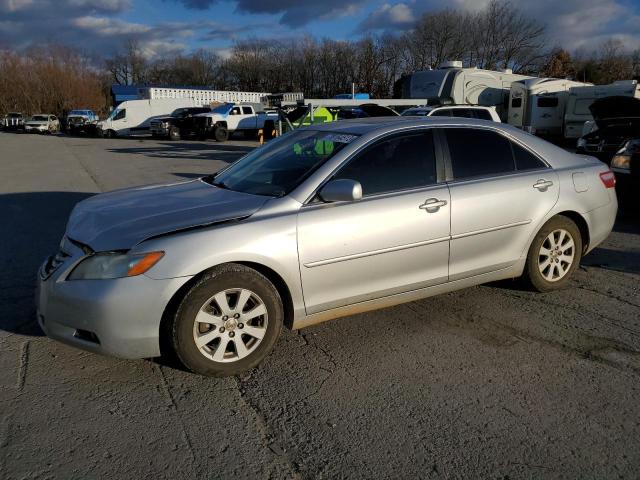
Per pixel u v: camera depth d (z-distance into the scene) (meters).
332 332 3.93
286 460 2.56
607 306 4.38
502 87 23.11
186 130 30.44
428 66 57.62
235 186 3.92
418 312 4.27
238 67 70.50
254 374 3.35
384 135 3.81
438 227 3.79
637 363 3.45
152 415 2.91
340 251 3.46
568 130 21.27
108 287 2.98
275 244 3.25
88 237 3.26
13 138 34.81
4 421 2.84
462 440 2.70
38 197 10.12
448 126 4.09
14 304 4.46
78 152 21.78
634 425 2.81
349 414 2.93
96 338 3.05
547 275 4.51
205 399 3.07
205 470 2.49
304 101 14.32
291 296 3.38
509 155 4.30
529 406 2.98
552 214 4.35
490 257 4.13
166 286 3.01
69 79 58.78
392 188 3.73
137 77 84.19
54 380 3.25
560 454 2.59
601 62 59.19
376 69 58.38
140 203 3.68
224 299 3.17
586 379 3.26
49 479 2.41
